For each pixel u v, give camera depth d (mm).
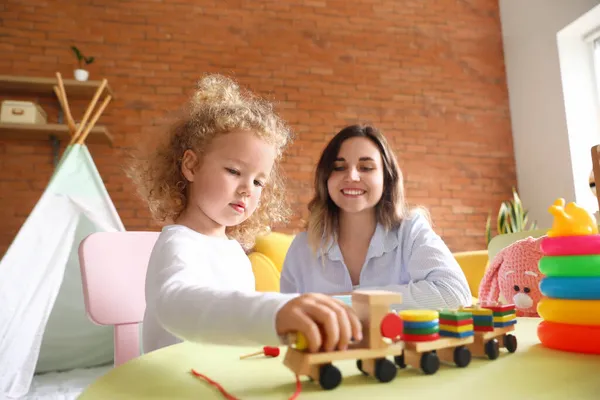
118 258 957
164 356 458
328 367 329
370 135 1209
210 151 717
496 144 3607
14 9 3059
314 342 318
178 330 406
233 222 735
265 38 3404
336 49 3500
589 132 3049
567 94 3072
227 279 718
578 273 468
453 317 395
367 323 350
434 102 3572
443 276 1015
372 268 1169
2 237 2779
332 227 1229
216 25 3346
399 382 345
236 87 981
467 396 306
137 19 3227
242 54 3344
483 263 2227
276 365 415
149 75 3172
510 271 1106
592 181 1940
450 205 3441
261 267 1941
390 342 387
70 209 2080
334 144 1213
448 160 3510
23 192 2848
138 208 2969
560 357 429
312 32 3486
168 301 432
